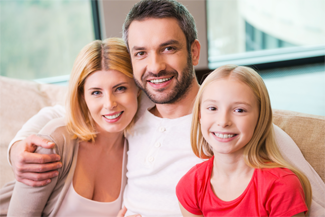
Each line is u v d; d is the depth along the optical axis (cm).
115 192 129
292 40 351
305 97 277
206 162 105
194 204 103
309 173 103
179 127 118
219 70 96
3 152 156
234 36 338
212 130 93
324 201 101
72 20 292
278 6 336
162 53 112
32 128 131
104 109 116
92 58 114
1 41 288
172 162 116
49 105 158
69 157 120
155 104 129
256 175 92
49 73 308
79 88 121
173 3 111
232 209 95
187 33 114
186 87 116
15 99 160
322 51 352
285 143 107
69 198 121
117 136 129
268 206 89
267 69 341
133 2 265
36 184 111
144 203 119
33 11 286
